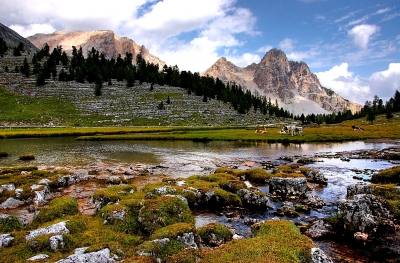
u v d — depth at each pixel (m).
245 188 28.89
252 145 81.38
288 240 15.03
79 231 16.78
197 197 26.52
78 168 44.34
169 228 16.08
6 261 13.04
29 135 94.81
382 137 95.81
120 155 59.97
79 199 28.05
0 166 46.09
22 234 15.53
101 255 13.09
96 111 156.75
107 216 18.69
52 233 15.58
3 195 26.61
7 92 163.50
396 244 17.70
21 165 47.22
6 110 139.62
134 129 119.88
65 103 162.12
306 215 24.06
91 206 24.81
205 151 67.94
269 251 13.69
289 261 12.72
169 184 28.98
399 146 74.50
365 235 18.39
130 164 49.00
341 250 17.50
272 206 26.56
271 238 15.34
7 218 18.05
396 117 172.75
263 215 24.19
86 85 196.38
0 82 176.62
